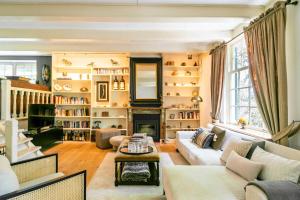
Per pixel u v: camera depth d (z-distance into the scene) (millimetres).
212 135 4012
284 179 1906
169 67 6887
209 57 6188
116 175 3137
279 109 2857
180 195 1919
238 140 2955
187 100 7027
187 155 4020
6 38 4852
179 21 3822
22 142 3359
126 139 4543
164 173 2613
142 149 3461
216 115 5258
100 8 3578
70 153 5176
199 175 2387
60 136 6430
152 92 6750
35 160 2484
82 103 6773
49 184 1846
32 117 5129
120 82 6875
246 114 4461
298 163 1929
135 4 3562
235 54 4957
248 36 3645
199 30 4938
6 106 4270
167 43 6027
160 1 3471
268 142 2693
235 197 1896
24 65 7043
